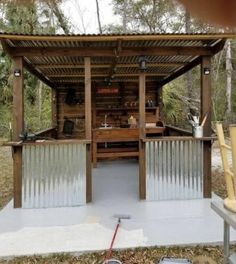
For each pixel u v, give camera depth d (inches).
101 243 131.3
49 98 625.0
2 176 306.8
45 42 182.1
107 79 346.6
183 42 191.2
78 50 193.9
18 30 393.4
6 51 181.3
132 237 137.3
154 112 359.9
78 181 191.9
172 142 199.9
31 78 475.5
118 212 174.4
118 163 339.6
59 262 120.0
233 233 136.6
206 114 203.9
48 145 188.9
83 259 122.0
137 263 118.3
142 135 198.7
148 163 199.0
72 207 186.7
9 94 509.0
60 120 373.7
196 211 174.2
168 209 178.9
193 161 201.9
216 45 193.0
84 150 192.1
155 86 372.8
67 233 143.3
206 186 202.7
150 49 198.4
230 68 577.6
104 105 368.5
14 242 133.6
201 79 207.0
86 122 193.8
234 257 100.3
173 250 127.9
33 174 189.0
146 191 199.5
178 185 201.2
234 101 598.9
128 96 370.9
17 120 190.9
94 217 166.2
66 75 314.2
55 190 190.2
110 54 196.7
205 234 139.5
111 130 299.3
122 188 230.5
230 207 92.9
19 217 169.3
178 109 554.9
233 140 84.7
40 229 149.2
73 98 371.9
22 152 188.2
